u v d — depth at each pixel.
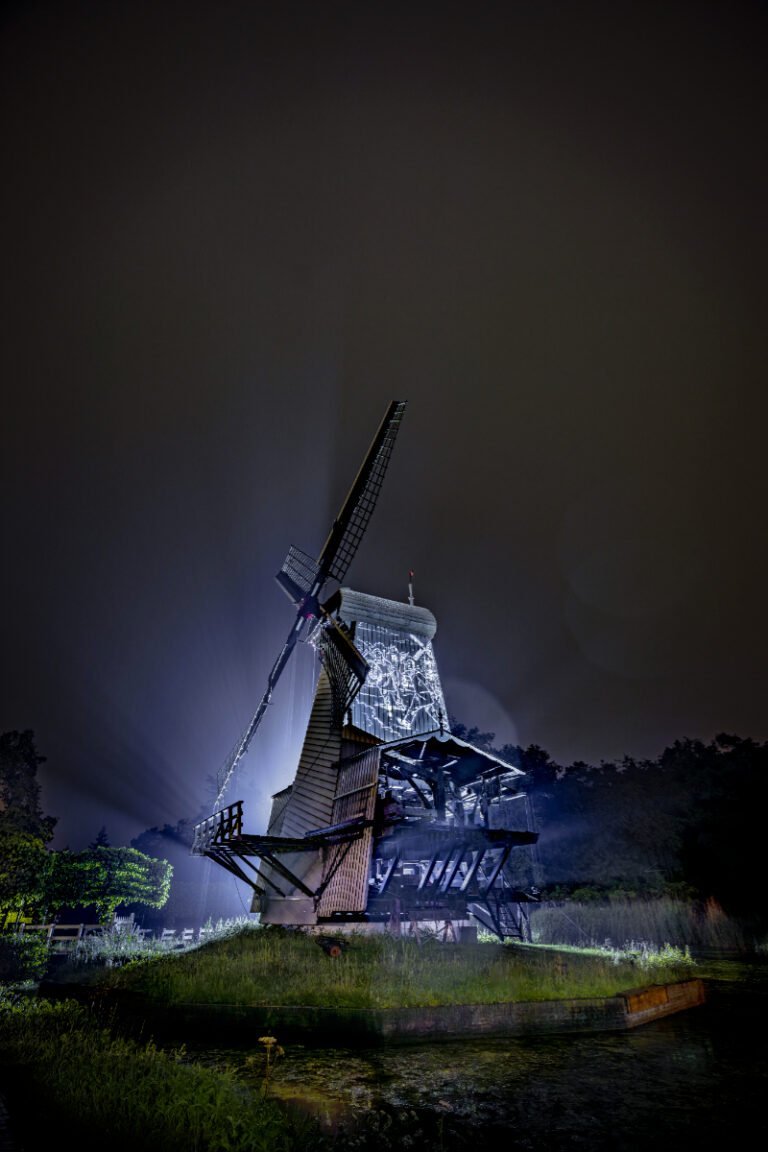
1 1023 10.27
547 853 39.28
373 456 27.83
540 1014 11.12
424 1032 10.30
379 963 12.85
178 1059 8.22
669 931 29.52
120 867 26.59
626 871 35.59
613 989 12.70
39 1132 5.44
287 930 17.19
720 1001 14.91
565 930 30.00
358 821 16.31
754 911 31.30
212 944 16.98
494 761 19.19
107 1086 6.41
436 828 16.31
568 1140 6.62
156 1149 5.08
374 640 25.09
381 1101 7.63
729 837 34.81
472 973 12.48
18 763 46.44
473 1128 6.88
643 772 44.03
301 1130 5.96
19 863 21.33
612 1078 8.64
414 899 17.19
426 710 24.31
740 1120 7.17
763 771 39.19
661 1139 6.66
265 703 29.06
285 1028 10.45
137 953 18.59
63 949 21.31
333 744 21.08
